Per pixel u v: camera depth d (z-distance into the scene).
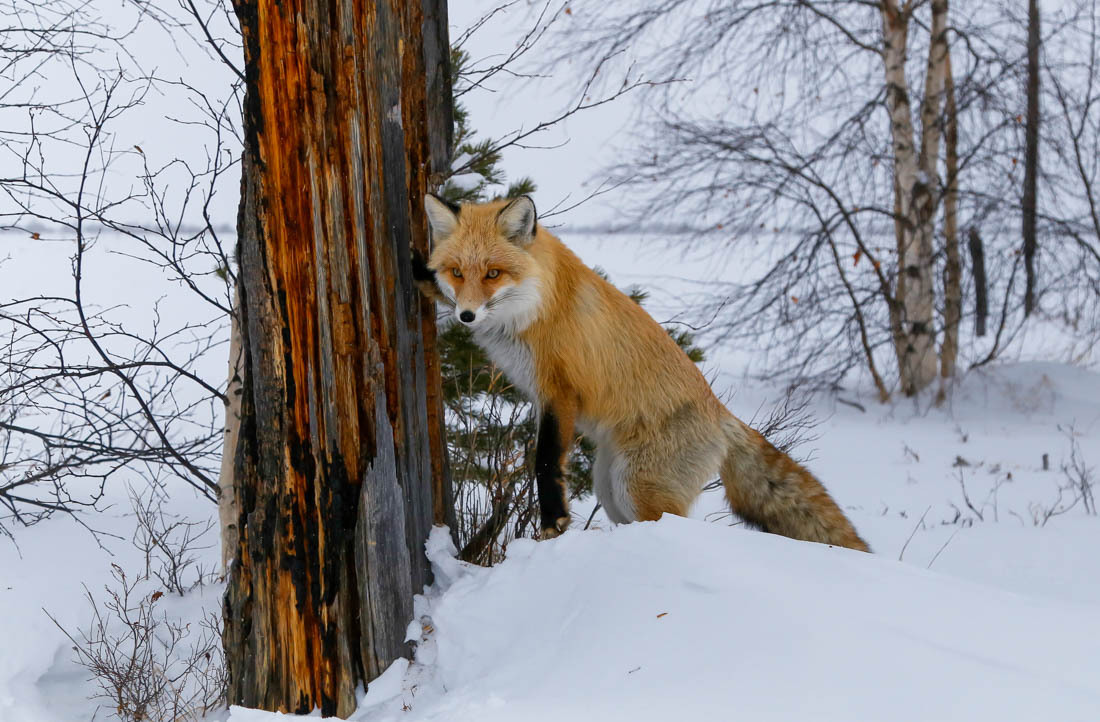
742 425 5.93
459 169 6.78
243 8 3.61
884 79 16.05
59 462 6.96
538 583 4.05
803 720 2.88
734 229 15.86
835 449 13.03
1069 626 3.56
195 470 6.29
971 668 3.15
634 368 5.48
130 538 7.05
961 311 16.50
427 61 4.96
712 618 3.53
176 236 5.88
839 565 4.05
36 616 5.09
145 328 15.44
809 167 15.46
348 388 3.73
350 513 3.77
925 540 8.03
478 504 5.91
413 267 4.86
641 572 3.90
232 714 3.63
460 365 7.20
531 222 4.96
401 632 3.89
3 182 5.70
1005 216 15.83
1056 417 14.56
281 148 3.62
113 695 4.48
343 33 3.67
